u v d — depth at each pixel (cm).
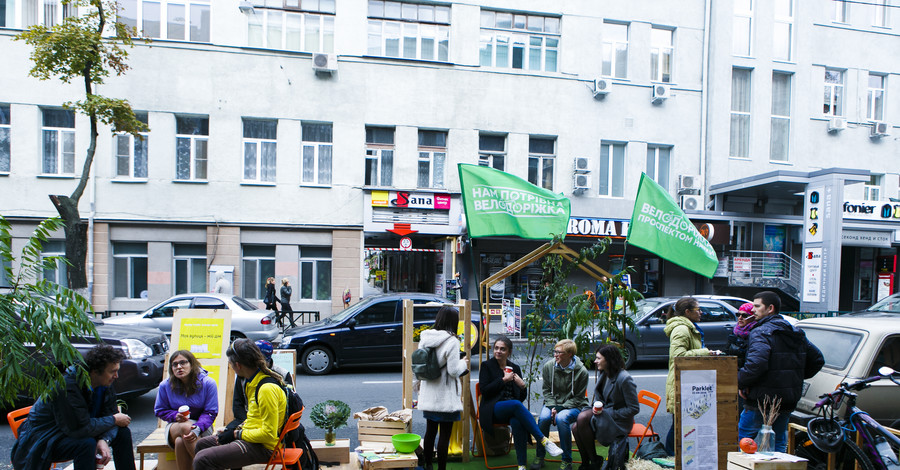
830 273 1482
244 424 399
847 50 1919
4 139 1485
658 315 1079
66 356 354
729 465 414
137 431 655
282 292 1466
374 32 1661
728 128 1817
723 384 430
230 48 1554
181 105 1534
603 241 566
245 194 1567
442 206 1652
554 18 1756
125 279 1541
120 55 1244
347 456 480
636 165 1775
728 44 1816
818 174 1529
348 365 1046
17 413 432
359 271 1622
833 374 538
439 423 489
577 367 540
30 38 1112
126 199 1514
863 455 441
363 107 1627
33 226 1480
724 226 1733
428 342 472
